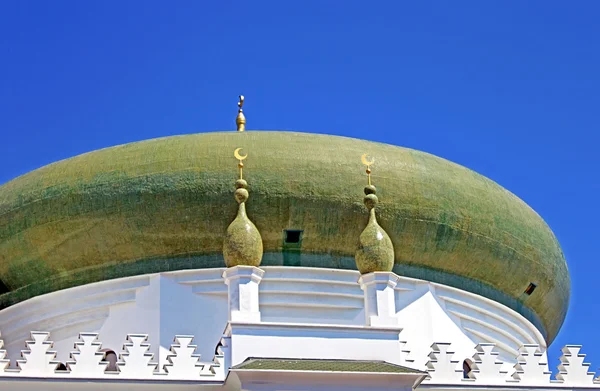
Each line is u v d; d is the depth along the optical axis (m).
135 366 34.44
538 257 42.97
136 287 39.38
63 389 33.84
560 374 36.62
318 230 39.44
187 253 39.47
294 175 39.31
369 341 35.16
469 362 40.62
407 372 33.56
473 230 41.00
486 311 41.69
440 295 40.69
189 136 41.03
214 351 38.44
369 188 37.84
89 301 39.75
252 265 35.69
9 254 41.00
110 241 39.69
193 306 38.91
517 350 42.94
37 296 40.47
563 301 45.53
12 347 40.72
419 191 40.31
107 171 40.09
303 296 39.12
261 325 34.84
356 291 39.41
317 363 34.06
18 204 40.78
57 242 40.19
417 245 40.38
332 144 40.59
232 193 39.09
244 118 46.41
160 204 39.25
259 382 33.00
